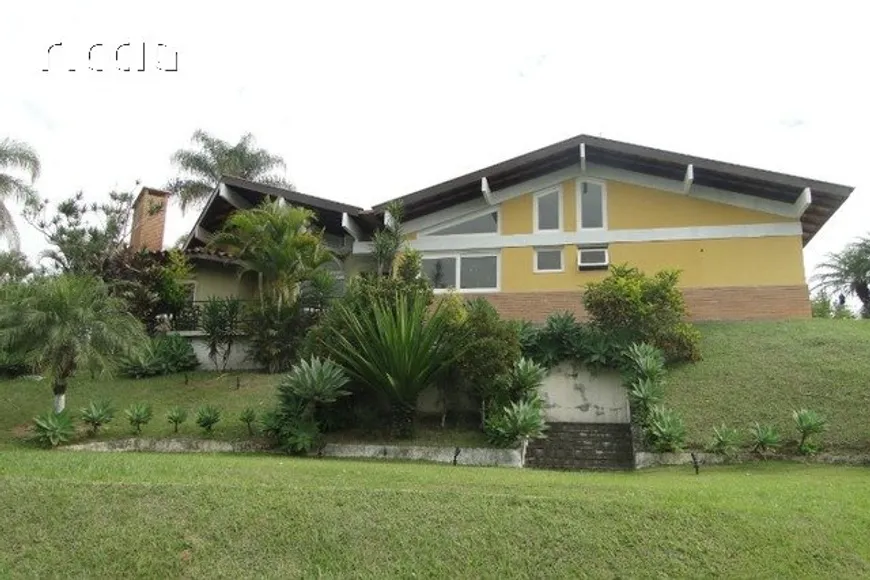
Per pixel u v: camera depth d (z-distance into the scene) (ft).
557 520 17.65
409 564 16.21
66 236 72.38
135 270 60.54
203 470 23.43
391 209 54.03
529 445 36.86
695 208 55.72
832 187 50.01
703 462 32.14
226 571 16.01
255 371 51.03
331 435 36.88
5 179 75.92
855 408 34.14
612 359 42.70
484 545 16.79
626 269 47.57
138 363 49.93
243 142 105.81
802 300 51.90
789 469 29.58
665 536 17.02
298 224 51.52
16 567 16.21
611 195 57.67
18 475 21.25
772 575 15.71
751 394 37.01
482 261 59.21
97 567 16.24
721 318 52.70
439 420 39.52
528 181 59.47
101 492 19.20
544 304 56.34
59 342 37.32
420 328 36.37
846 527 17.72
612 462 34.76
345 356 37.01
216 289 65.92
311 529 17.40
